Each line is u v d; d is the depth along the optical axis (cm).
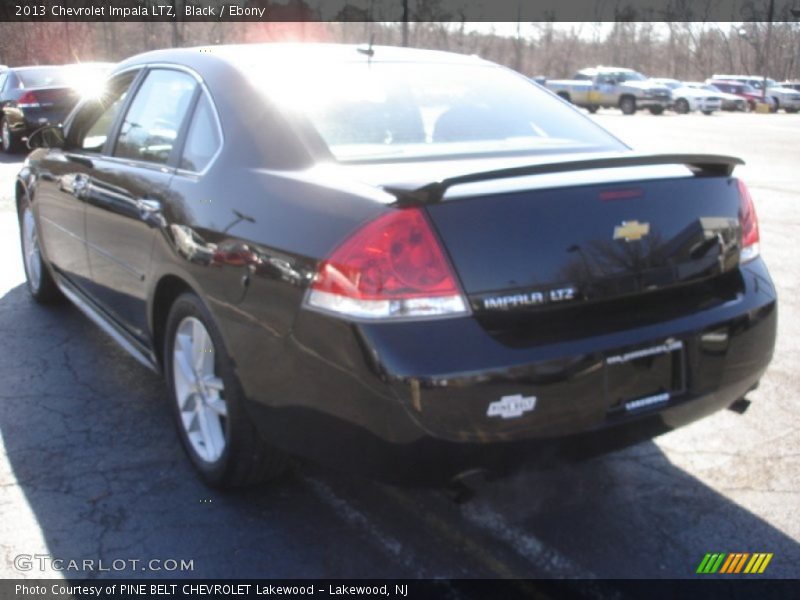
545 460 258
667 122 2791
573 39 5891
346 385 248
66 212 454
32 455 361
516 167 253
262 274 274
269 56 358
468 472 250
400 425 241
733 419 398
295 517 316
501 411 244
